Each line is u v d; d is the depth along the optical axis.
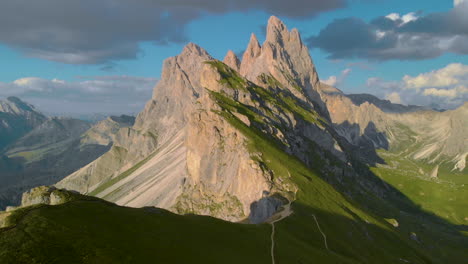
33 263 61.34
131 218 91.19
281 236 125.06
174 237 89.56
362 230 182.38
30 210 79.00
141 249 77.25
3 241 64.62
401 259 172.50
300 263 103.81
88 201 93.25
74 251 67.75
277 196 181.50
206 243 93.12
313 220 160.38
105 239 75.25
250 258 94.69
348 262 124.12
